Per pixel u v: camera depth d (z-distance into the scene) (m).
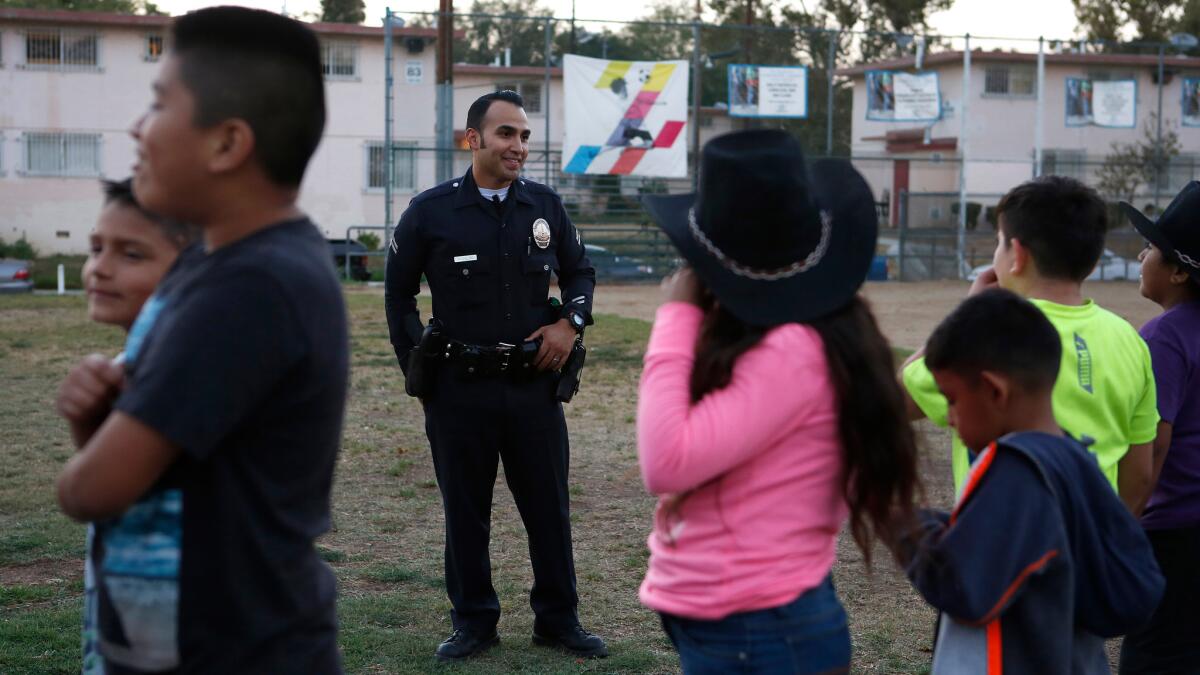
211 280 1.78
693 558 2.16
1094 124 30.41
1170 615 3.29
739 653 2.13
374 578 5.45
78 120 31.86
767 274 2.11
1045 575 2.17
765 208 2.04
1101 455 2.88
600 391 11.20
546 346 4.35
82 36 31.62
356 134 31.56
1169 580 3.29
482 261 4.36
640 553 5.90
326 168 31.44
